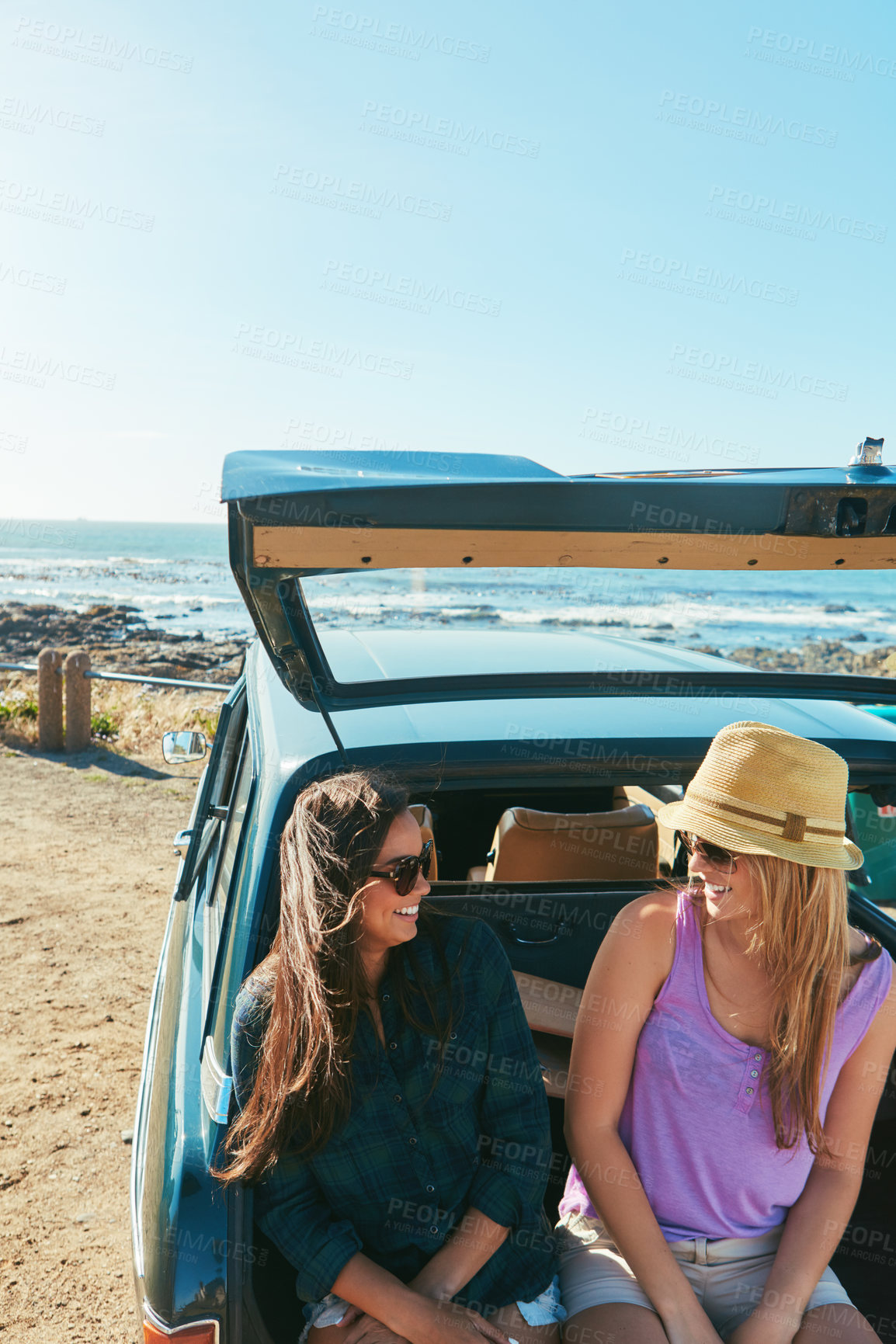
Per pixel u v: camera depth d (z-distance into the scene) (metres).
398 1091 1.72
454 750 2.22
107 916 6.05
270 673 2.90
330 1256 1.65
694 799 1.83
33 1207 3.33
